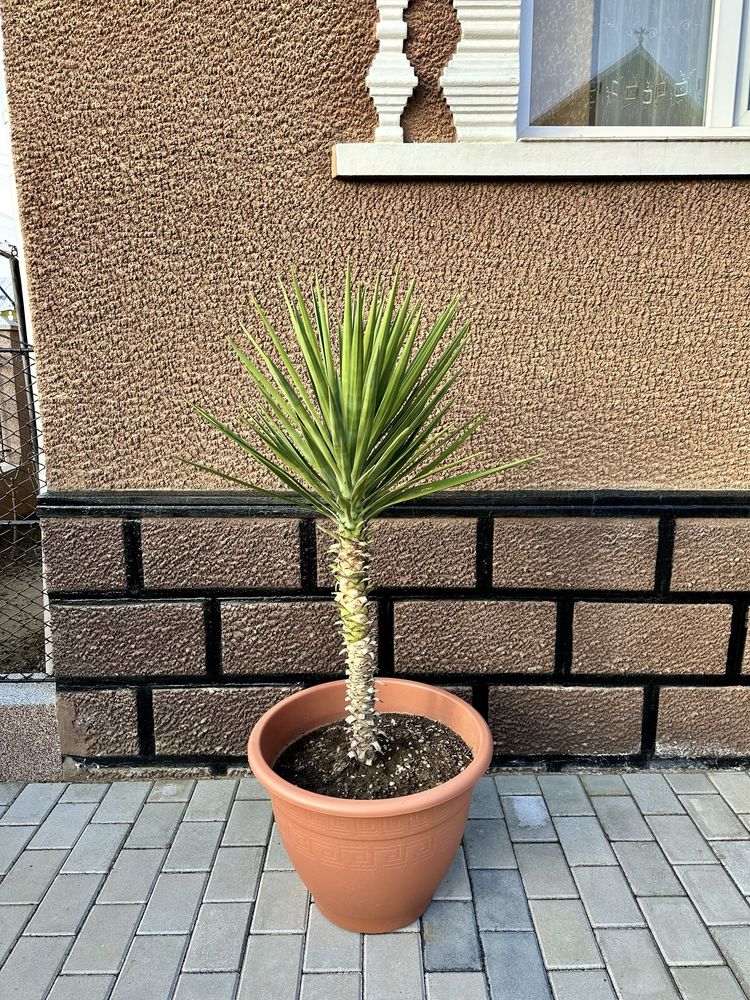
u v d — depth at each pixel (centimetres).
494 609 234
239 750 242
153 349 221
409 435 167
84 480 227
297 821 159
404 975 164
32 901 187
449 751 182
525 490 229
